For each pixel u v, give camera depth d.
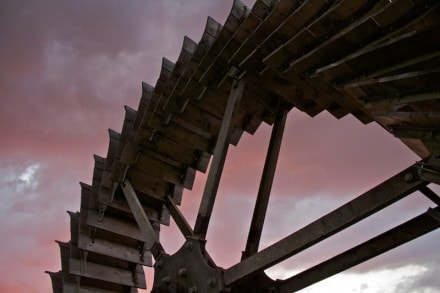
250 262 6.78
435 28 4.60
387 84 5.11
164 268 8.16
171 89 10.00
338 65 5.81
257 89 9.83
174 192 11.62
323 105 8.26
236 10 8.56
